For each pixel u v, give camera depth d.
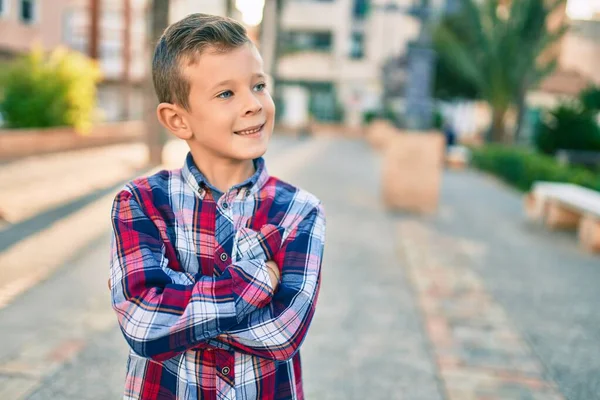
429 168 7.70
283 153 15.41
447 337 3.45
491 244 6.11
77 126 11.72
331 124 30.03
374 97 31.45
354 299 4.05
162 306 0.98
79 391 2.54
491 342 3.41
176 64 1.05
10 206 6.02
